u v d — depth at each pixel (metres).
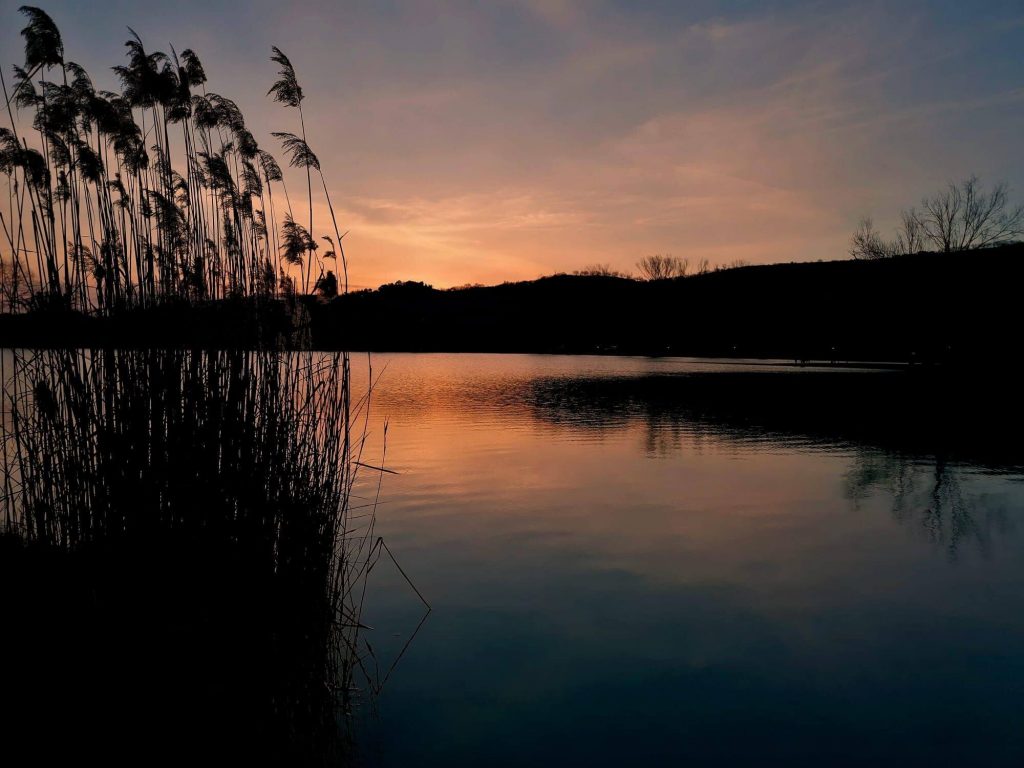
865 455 11.80
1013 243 37.94
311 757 3.35
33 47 3.56
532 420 16.80
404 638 4.66
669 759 3.33
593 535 7.01
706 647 4.53
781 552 6.47
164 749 3.19
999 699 3.88
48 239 3.55
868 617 4.99
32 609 3.36
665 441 13.41
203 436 3.69
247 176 4.50
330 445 4.62
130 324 3.61
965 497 8.67
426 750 3.40
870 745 3.46
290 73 4.41
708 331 62.41
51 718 3.15
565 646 4.55
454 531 7.12
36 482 3.59
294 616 3.86
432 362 50.78
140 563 3.48
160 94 3.84
